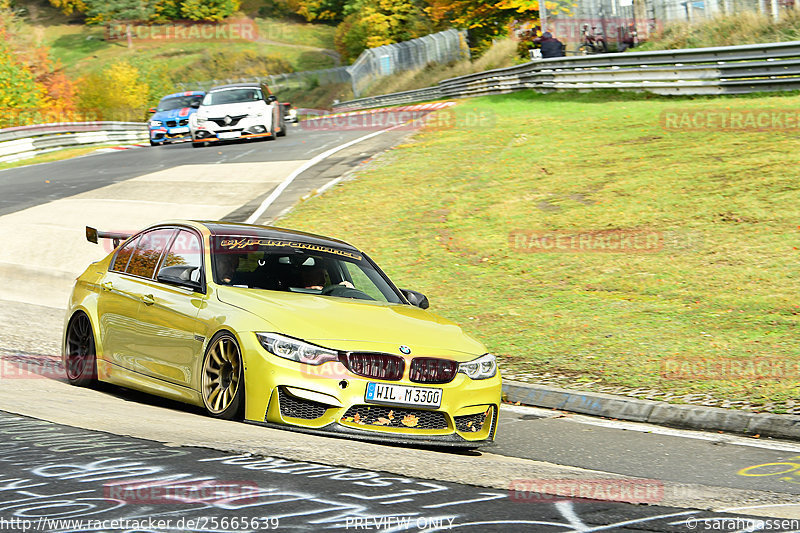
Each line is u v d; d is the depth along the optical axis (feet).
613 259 102.06
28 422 39.81
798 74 185.47
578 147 158.20
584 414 61.72
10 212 146.10
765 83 189.67
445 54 442.09
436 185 143.74
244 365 44.32
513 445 51.39
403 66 477.77
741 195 118.42
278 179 159.33
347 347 44.37
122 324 53.21
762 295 86.43
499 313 87.92
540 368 70.23
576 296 91.81
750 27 228.63
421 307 56.44
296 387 43.27
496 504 31.07
